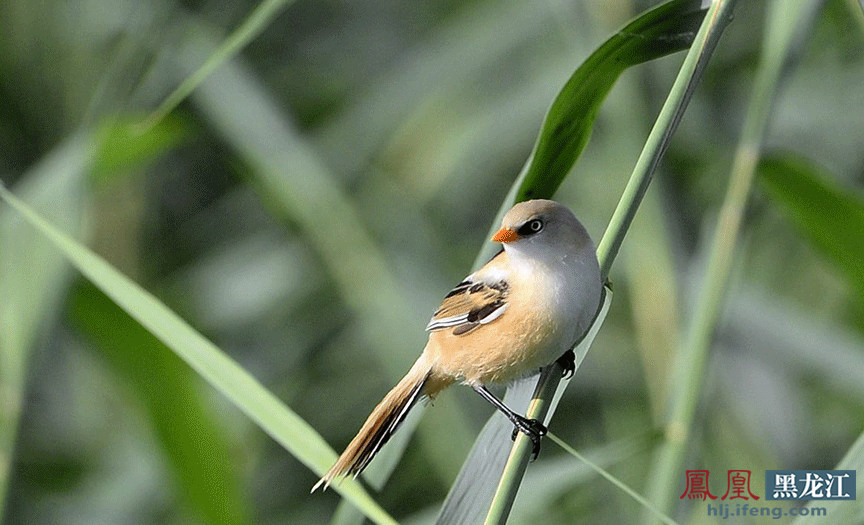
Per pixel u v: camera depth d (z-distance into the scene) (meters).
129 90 8.88
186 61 10.28
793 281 11.35
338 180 11.44
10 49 11.17
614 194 10.68
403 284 10.95
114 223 11.39
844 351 9.35
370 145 11.41
